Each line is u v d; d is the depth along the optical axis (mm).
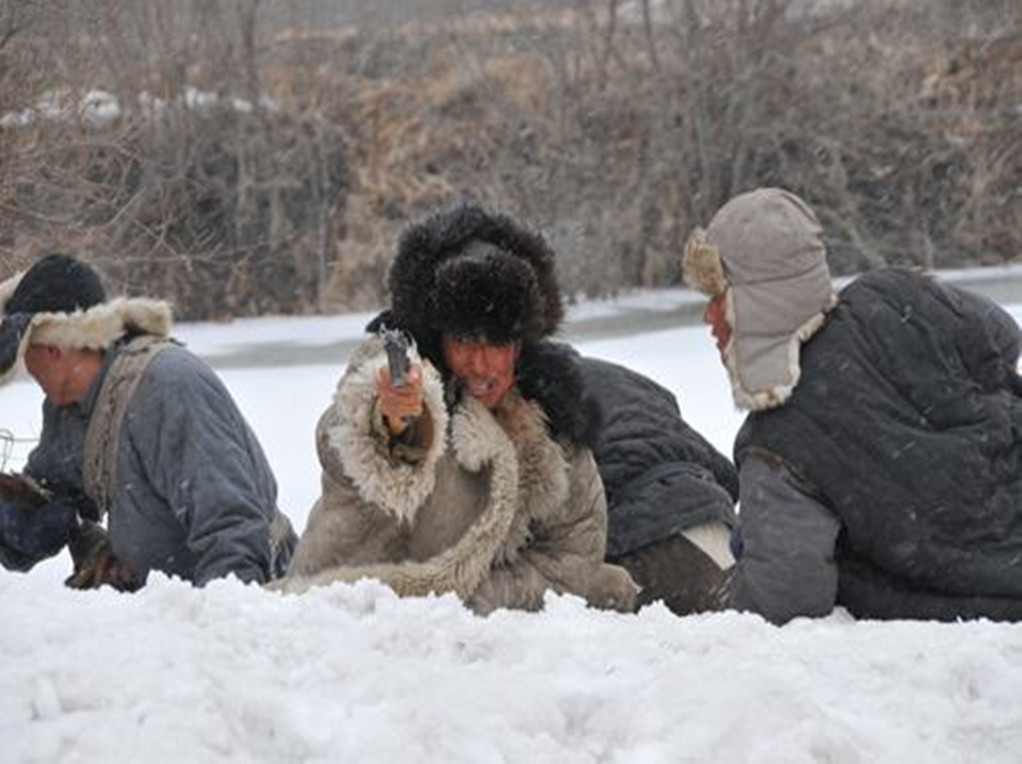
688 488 18031
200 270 86000
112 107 55531
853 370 14734
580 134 100188
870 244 101250
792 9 101625
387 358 12836
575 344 70812
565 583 14086
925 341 14930
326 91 98812
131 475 16625
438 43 103875
